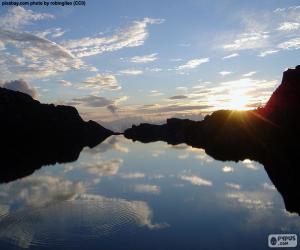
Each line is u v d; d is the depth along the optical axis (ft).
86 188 153.28
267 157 267.18
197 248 80.59
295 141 335.88
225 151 346.13
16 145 433.07
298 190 144.15
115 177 189.06
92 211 109.50
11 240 84.48
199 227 95.96
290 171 194.29
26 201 124.16
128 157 320.91
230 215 108.06
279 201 125.59
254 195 136.05
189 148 428.56
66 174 199.82
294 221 101.09
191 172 206.28
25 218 101.65
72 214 105.60
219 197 133.49
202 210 114.11
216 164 240.73
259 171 198.08
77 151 398.83
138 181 174.40
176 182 170.71
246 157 277.44
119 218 102.32
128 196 134.82
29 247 80.38
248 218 104.42
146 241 84.64
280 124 411.54
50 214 105.91
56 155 330.54
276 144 354.13
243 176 183.32
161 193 141.69
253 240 86.22
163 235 89.15
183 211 112.27
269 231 92.79
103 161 280.51
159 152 380.37
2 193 139.54
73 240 84.43
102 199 128.47
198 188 153.17
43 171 211.82
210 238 87.45
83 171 213.87
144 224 97.50
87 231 90.53
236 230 93.66
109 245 82.02
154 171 214.90
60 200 125.90
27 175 193.57
